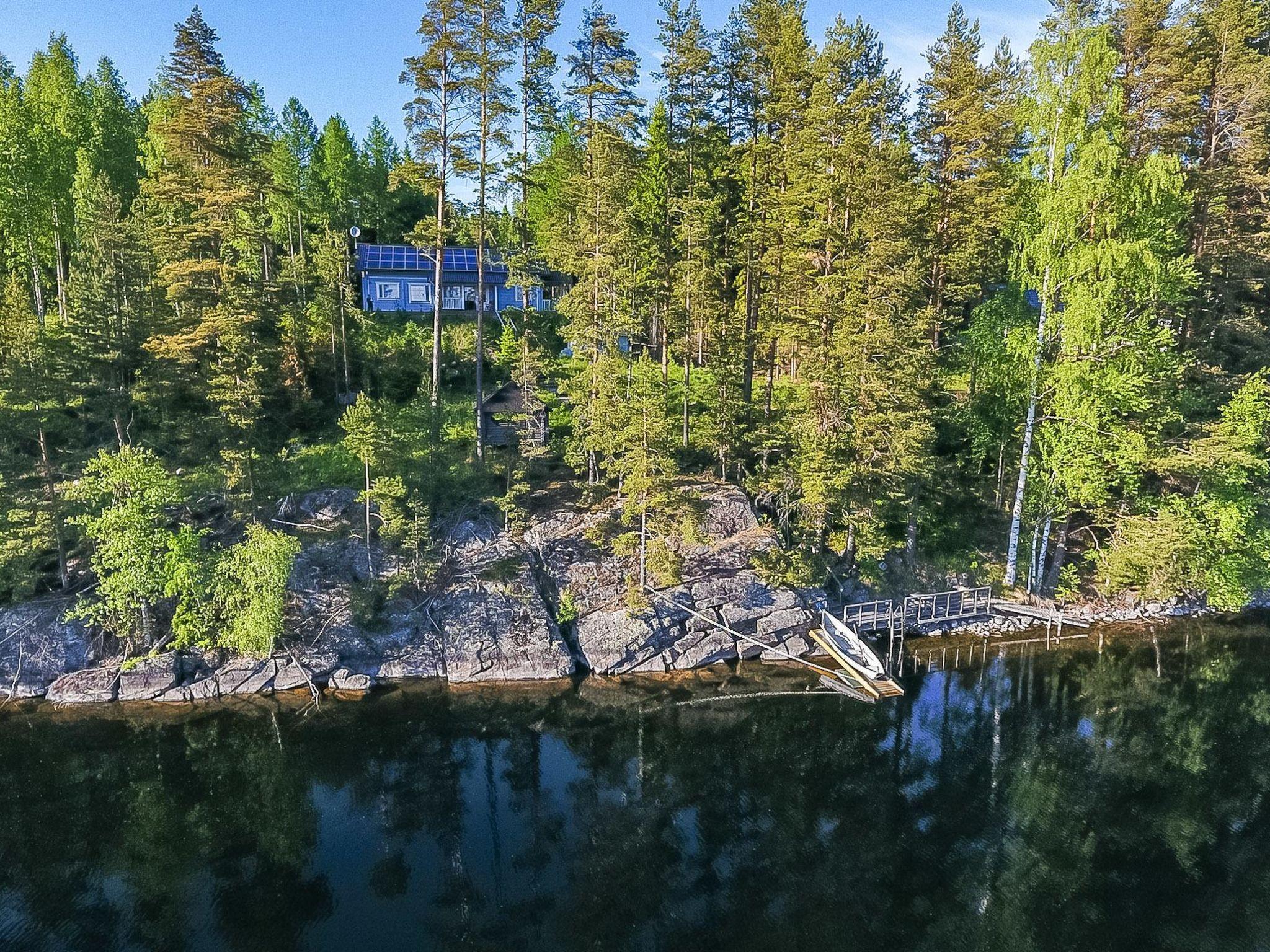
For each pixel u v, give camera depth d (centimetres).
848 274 2858
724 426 3253
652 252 3164
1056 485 3191
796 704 2605
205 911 1677
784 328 3073
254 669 2623
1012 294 3469
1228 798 2111
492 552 3003
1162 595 3212
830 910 1680
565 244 3122
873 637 3053
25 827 1967
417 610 2833
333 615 2755
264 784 2166
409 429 3102
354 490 3123
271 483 2925
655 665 2800
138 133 5131
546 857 1877
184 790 2127
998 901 1712
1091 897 1723
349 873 1812
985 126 3175
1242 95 3325
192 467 3089
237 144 2958
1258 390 3002
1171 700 2645
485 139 3069
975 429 3391
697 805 2097
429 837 1958
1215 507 3078
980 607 3169
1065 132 2886
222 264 2741
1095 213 2862
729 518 3200
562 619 2856
